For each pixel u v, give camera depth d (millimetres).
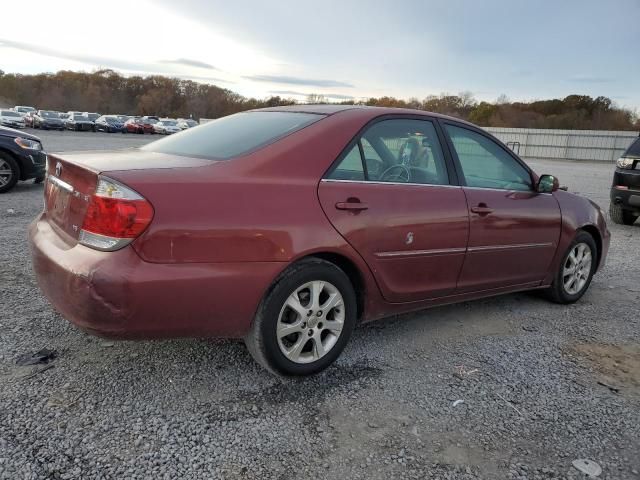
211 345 3475
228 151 3041
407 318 4238
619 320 4461
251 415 2727
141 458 2344
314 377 3172
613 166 32344
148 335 2613
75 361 3145
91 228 2561
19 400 2707
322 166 3084
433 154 3709
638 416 2934
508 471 2422
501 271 4098
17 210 7438
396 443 2574
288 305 2953
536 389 3176
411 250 3420
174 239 2561
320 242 2963
